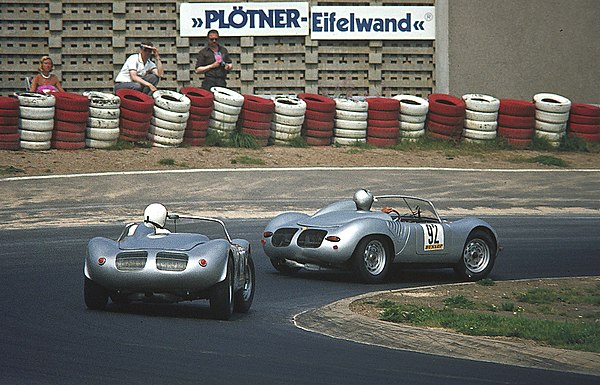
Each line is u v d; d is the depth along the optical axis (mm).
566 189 84000
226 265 34156
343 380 24406
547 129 104438
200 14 115750
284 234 46562
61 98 88062
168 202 71938
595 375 26031
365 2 117750
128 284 33812
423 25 118688
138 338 29578
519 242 60594
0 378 23469
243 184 79688
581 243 60750
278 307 38469
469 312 36406
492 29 120500
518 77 121375
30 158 84438
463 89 120062
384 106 100062
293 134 98125
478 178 87062
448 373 25703
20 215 65438
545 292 42156
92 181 78000
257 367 25703
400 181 83625
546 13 121625
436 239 47250
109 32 114875
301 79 117562
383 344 30344
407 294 41625
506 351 28531
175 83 116062
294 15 116688
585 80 122688
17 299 37719
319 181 82188
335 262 44938
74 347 27797
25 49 113688
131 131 91750
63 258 50094
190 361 26203
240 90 117062
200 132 94438
